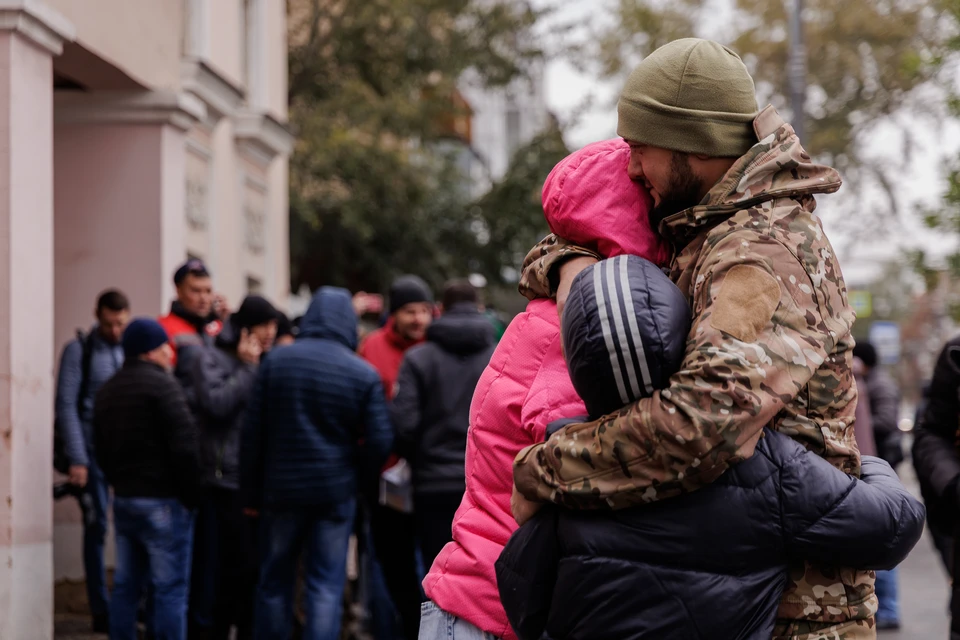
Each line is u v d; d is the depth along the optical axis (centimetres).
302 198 2139
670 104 225
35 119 676
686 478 201
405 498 637
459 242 2434
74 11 752
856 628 217
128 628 627
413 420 622
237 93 1170
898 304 7069
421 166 2344
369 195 2223
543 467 214
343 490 617
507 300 2491
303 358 614
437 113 2384
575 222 243
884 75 2814
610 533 209
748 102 227
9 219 641
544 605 220
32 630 640
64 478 870
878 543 208
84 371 758
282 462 612
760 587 208
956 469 417
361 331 1077
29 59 670
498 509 261
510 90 2489
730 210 218
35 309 664
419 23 2358
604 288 211
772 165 218
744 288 207
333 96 2311
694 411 198
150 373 623
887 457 973
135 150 912
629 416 204
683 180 228
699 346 203
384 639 702
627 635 207
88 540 762
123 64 836
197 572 697
